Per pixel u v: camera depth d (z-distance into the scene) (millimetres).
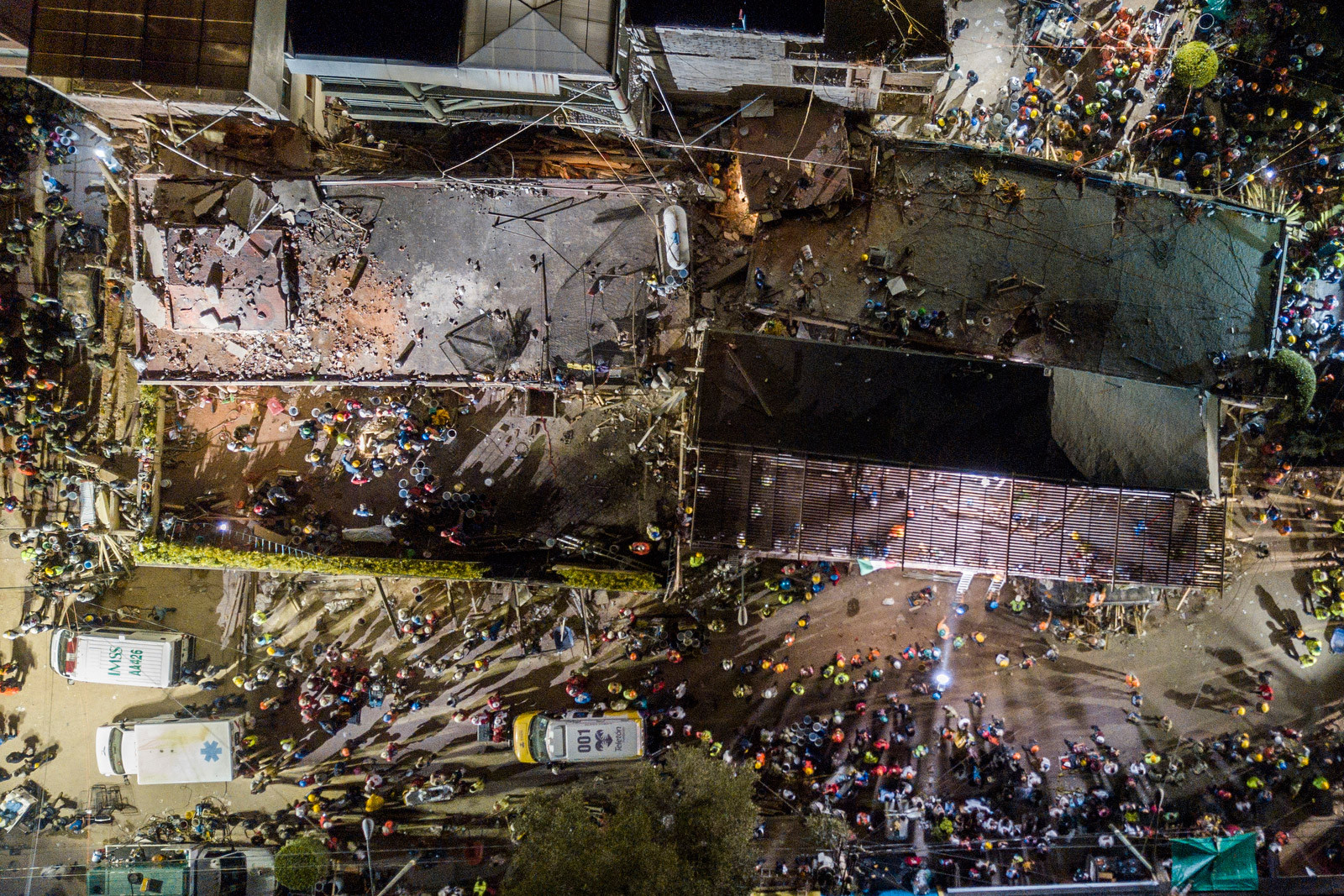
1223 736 19594
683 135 18906
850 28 15859
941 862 19125
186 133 17797
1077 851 19219
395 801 19516
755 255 18719
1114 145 19609
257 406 19281
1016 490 17234
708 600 19641
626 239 17703
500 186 17688
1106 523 17297
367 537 18984
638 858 15141
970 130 19531
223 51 14719
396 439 19109
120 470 19266
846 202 18438
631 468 19016
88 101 15797
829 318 18609
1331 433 19469
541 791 18484
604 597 19641
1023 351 18641
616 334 17797
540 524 19047
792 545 17297
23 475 19625
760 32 14992
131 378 19219
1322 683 19609
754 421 17359
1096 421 17312
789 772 19281
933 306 18719
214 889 18984
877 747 19406
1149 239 18781
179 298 17281
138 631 19391
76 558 19469
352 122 18859
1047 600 19188
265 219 17297
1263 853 19047
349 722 19625
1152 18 19547
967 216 18734
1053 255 18750
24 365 19609
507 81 15039
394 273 17828
